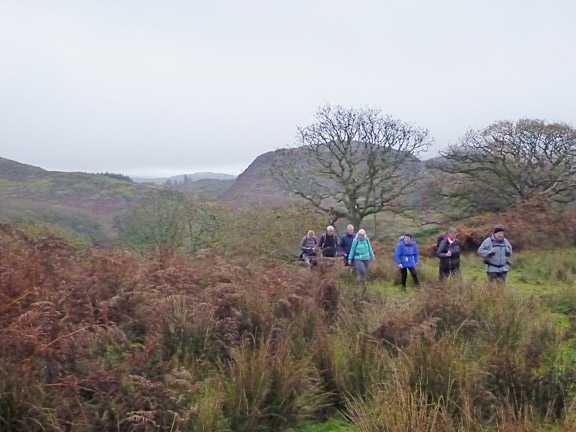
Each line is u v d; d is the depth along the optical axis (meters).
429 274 12.71
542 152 25.53
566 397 4.46
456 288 7.64
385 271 12.93
